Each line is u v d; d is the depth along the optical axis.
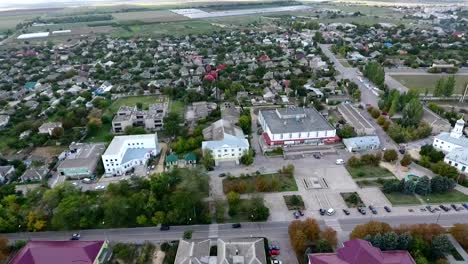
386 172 169.75
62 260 111.12
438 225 121.94
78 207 137.38
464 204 143.88
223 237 127.75
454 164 170.25
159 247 124.44
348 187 158.62
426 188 148.88
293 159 184.25
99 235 131.88
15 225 135.12
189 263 108.38
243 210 143.38
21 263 109.25
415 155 184.75
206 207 144.75
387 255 108.88
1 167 173.75
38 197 148.25
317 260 107.44
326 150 191.75
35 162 184.12
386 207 142.75
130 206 138.62
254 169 175.50
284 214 140.88
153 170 176.75
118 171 174.75
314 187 158.38
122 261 118.88
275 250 119.81
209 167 175.38
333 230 123.44
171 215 133.50
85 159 178.38
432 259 115.62
